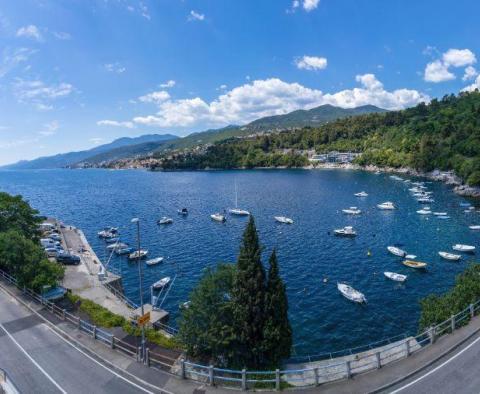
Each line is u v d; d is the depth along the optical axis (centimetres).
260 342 2923
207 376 2556
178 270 7369
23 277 4456
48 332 3419
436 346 2728
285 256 7969
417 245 8594
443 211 12244
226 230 10725
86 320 4041
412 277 6588
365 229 10256
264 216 12575
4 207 6625
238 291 2969
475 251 8044
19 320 3684
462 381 2317
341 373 2722
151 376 2639
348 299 5691
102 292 5303
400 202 14175
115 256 8438
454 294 3484
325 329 4812
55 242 8462
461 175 17062
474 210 12212
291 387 2425
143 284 6681
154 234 10475
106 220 12800
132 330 3622
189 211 14138
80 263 6906
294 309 5419
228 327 2944
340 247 8544
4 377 2547
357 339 4550
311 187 19662
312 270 7056
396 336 4497
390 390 2298
